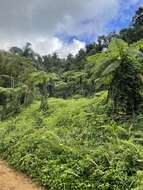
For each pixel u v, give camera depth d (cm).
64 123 1427
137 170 812
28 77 2431
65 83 2564
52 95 2773
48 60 5153
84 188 816
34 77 2141
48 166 984
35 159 1077
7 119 2188
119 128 1060
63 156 1002
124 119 1202
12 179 1017
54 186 882
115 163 846
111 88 1244
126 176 793
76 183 840
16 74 2944
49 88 2781
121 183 776
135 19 3247
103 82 1259
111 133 1071
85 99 1898
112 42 1225
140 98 1219
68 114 1519
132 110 1220
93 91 2219
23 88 2355
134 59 1218
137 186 743
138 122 1136
